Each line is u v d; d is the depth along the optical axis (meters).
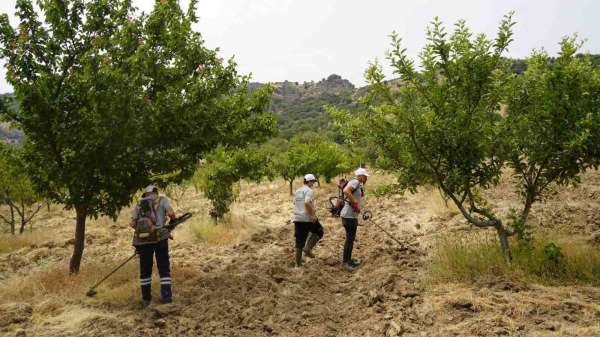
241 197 20.84
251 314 5.55
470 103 6.34
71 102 7.07
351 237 7.67
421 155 6.47
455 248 6.73
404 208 12.69
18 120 6.96
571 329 4.26
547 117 6.04
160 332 5.14
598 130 5.62
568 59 6.07
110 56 7.38
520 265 6.14
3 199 13.95
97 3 7.25
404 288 5.99
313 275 7.23
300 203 8.05
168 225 6.47
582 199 10.26
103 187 7.30
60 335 5.05
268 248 9.87
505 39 6.05
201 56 8.01
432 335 4.50
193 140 7.61
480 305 5.01
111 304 6.12
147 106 7.09
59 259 9.53
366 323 5.07
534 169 6.59
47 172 7.14
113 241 11.57
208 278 7.27
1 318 5.50
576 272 5.89
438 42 6.21
